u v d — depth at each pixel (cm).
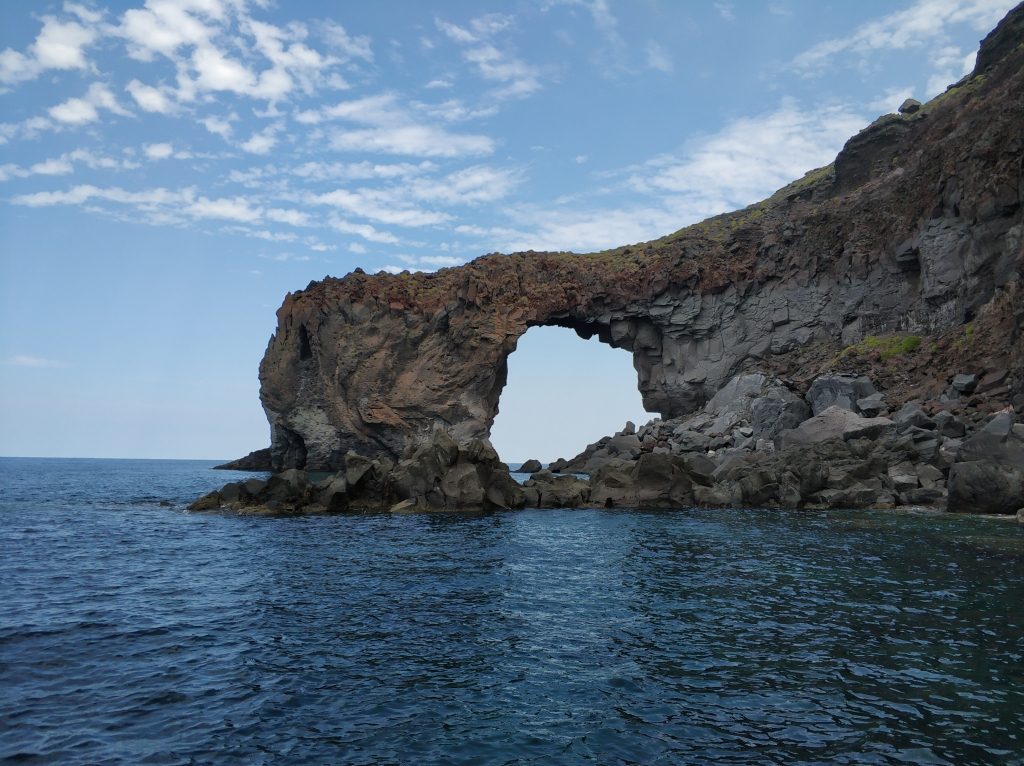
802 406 6806
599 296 10650
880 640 1617
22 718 1177
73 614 1898
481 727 1166
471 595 2145
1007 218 6406
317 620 1850
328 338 10500
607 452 8625
